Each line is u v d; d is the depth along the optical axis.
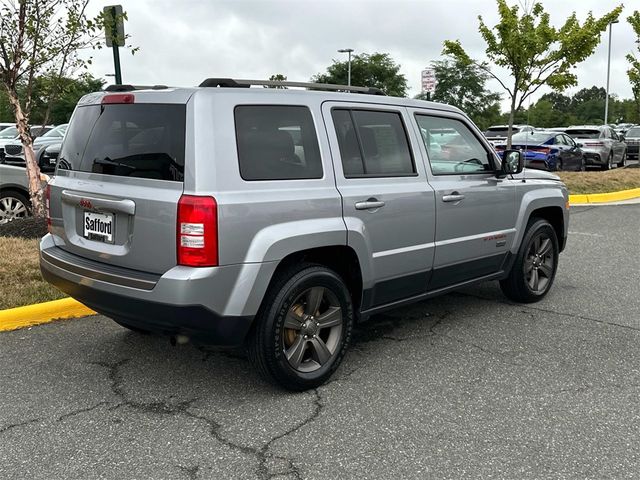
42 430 3.44
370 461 3.14
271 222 3.61
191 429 3.47
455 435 3.40
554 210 6.14
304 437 3.38
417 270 4.60
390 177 4.38
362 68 58.53
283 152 3.77
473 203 5.00
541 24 14.01
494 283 6.71
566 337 4.98
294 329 3.87
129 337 4.89
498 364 4.42
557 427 3.50
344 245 3.99
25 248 6.68
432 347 4.76
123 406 3.74
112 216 3.73
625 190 14.63
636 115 24.38
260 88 3.79
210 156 3.42
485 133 21.58
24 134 7.54
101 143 3.88
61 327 5.10
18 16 7.05
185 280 3.32
